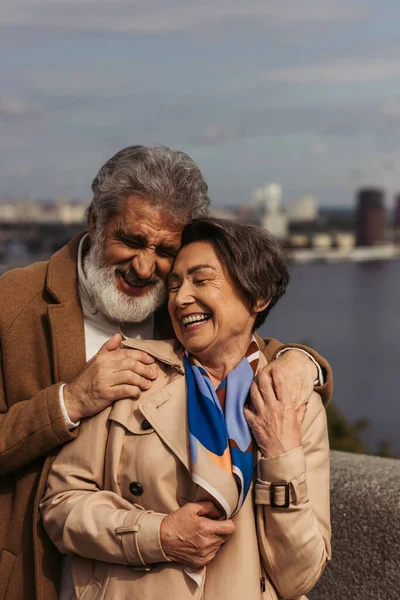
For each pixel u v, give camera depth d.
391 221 190.50
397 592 2.42
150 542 1.83
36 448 2.08
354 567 2.51
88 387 2.02
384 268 173.50
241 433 1.89
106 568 1.95
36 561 2.11
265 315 2.07
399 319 103.00
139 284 2.20
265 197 190.00
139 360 2.04
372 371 69.31
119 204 2.12
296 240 191.38
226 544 1.90
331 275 159.62
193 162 2.20
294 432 1.90
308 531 1.88
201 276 1.95
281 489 1.87
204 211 2.20
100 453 2.00
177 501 1.92
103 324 2.34
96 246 2.21
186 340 1.98
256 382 1.98
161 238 2.13
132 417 1.98
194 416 1.89
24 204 161.62
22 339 2.28
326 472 2.04
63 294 2.30
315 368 2.08
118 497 1.93
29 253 122.81
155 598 1.86
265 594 1.94
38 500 2.12
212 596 1.87
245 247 1.93
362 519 2.49
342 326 94.31
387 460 2.73
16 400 2.27
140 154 2.13
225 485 1.82
